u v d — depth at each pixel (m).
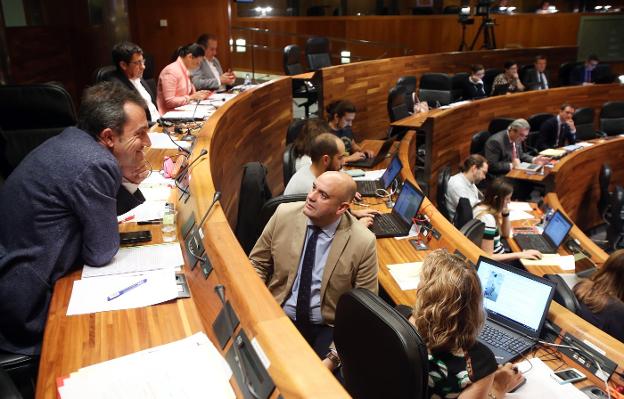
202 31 7.44
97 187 1.57
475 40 9.81
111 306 1.42
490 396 1.89
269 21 10.79
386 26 10.65
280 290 2.45
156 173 2.56
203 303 1.45
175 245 1.79
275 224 2.43
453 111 6.17
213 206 1.96
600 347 2.09
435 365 1.70
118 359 1.21
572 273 3.51
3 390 1.21
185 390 1.12
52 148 1.61
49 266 1.53
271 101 5.10
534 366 2.12
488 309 2.43
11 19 6.45
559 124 7.05
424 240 3.10
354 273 2.35
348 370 1.72
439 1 11.82
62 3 6.30
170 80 4.73
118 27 6.69
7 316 1.49
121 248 1.75
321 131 3.69
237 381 1.14
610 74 9.57
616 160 6.79
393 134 6.07
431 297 1.70
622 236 5.59
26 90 2.95
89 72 6.49
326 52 8.04
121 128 1.68
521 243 3.96
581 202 6.45
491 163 5.99
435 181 5.97
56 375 1.16
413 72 8.06
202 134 2.91
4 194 1.59
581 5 12.06
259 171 2.96
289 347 1.14
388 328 1.47
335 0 12.72
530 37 10.77
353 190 2.31
